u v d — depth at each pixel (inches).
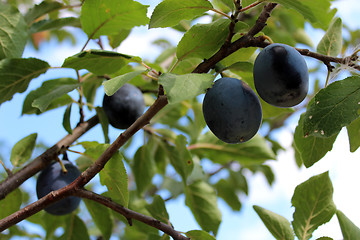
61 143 18.2
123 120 18.9
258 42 15.6
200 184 21.2
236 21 15.3
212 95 14.9
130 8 17.1
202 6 15.4
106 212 18.8
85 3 16.9
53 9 20.8
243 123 14.8
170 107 24.1
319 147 16.3
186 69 18.3
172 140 22.5
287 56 14.6
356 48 16.4
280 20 24.5
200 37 15.7
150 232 17.6
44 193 17.5
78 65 16.7
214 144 23.4
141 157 22.3
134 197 23.0
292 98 14.7
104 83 14.9
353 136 16.3
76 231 20.0
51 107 19.0
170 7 15.4
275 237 16.7
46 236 21.0
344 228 16.5
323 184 16.8
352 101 14.4
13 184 17.2
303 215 16.7
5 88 17.9
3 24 18.6
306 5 15.2
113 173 16.2
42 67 17.9
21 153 18.6
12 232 21.5
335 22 16.8
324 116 14.5
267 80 14.6
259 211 16.8
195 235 16.5
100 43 19.5
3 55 18.5
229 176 27.3
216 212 20.9
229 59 16.9
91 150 17.1
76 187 15.5
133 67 20.3
